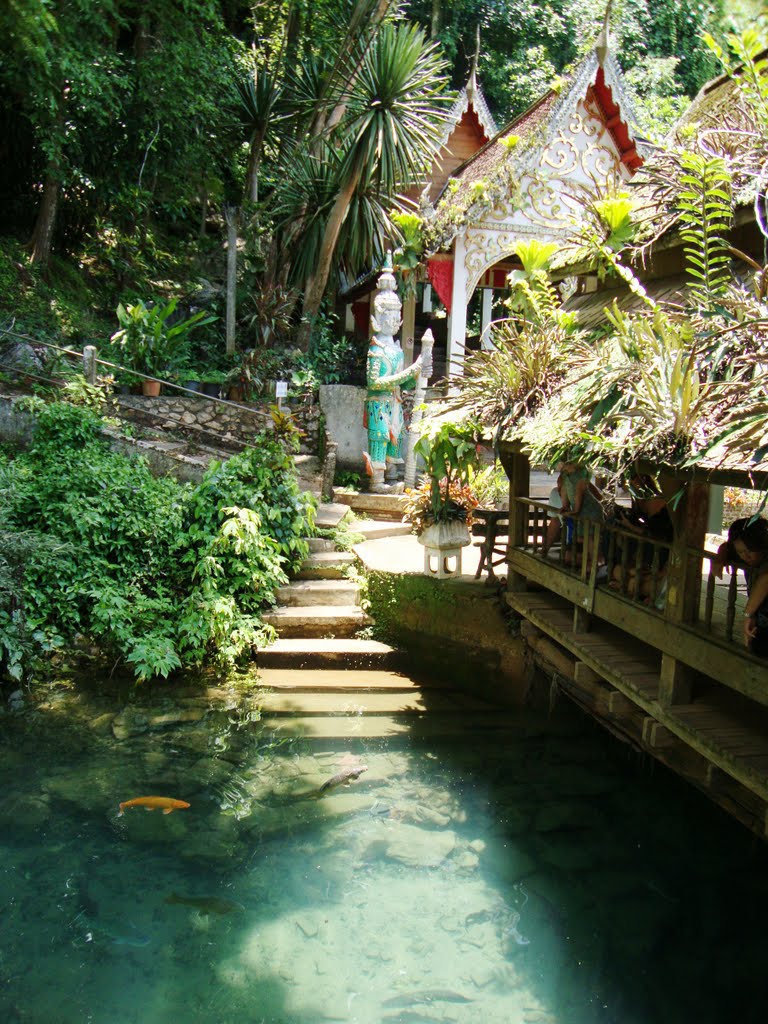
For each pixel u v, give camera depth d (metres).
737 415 3.94
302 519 9.38
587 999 4.26
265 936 4.68
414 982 4.35
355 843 5.55
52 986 4.24
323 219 14.52
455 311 11.58
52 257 14.63
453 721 7.45
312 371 13.10
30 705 7.47
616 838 5.67
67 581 8.36
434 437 7.91
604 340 6.04
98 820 5.70
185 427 11.48
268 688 8.03
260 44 18.33
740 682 4.46
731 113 6.59
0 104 13.29
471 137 15.56
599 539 6.16
